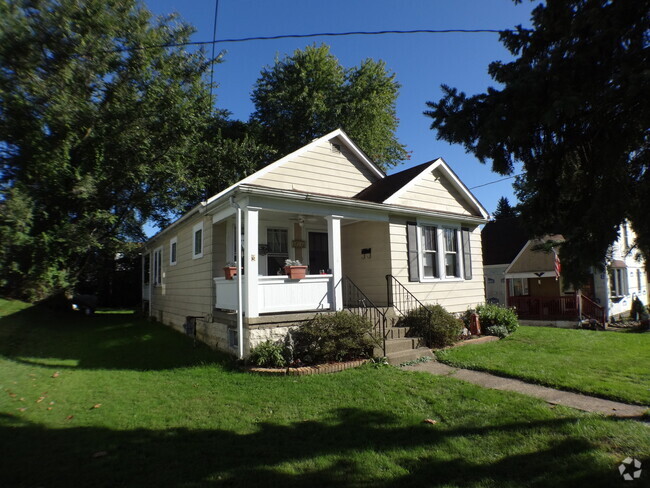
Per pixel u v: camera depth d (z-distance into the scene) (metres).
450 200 12.89
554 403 5.55
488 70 4.53
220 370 7.71
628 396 5.64
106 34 16.41
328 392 6.25
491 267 21.39
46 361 9.02
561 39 4.06
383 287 10.88
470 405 5.54
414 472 3.80
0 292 15.14
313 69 24.52
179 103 18.94
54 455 4.16
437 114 4.49
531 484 3.53
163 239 16.80
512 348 9.49
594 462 3.84
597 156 4.09
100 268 22.45
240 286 8.18
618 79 3.57
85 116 15.84
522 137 4.04
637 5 3.56
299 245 11.56
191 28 18.70
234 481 3.65
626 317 19.08
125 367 8.41
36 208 15.18
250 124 26.05
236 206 8.66
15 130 14.55
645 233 3.88
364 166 13.06
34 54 14.77
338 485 3.59
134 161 18.22
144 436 4.68
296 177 11.44
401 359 8.27
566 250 4.18
